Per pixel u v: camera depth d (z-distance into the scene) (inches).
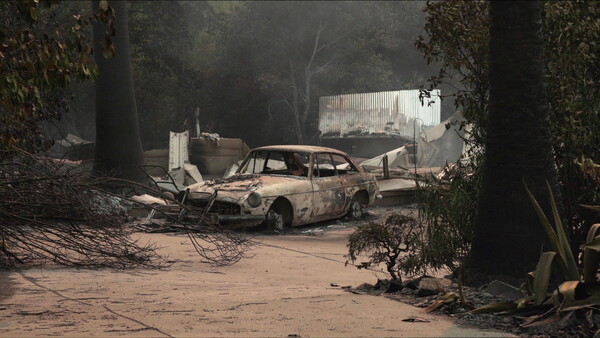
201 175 1224.2
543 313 244.4
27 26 369.4
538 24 301.9
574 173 347.6
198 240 560.1
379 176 968.9
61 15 1708.9
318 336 212.1
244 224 637.9
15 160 454.3
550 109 351.6
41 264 402.9
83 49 328.8
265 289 331.9
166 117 2203.5
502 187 299.9
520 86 299.1
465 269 307.9
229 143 1237.1
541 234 297.0
